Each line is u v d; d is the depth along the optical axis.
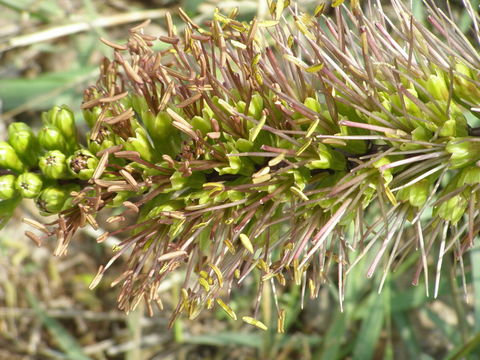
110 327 0.55
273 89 0.23
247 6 0.46
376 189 0.23
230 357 0.52
